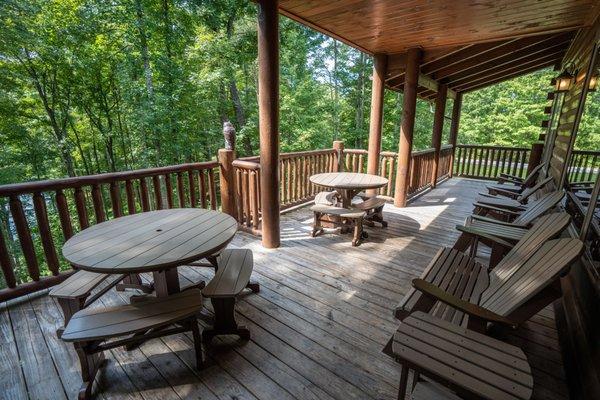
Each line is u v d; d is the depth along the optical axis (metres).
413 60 4.62
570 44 4.91
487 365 1.11
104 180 2.69
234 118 13.16
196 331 1.64
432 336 1.26
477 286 1.87
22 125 9.88
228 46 10.12
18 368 1.70
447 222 4.41
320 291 2.51
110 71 10.62
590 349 1.47
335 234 3.87
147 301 1.66
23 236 2.36
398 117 14.28
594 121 2.99
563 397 1.52
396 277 2.76
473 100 15.64
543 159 6.14
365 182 3.69
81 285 1.80
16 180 9.68
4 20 7.27
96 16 9.34
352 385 1.59
